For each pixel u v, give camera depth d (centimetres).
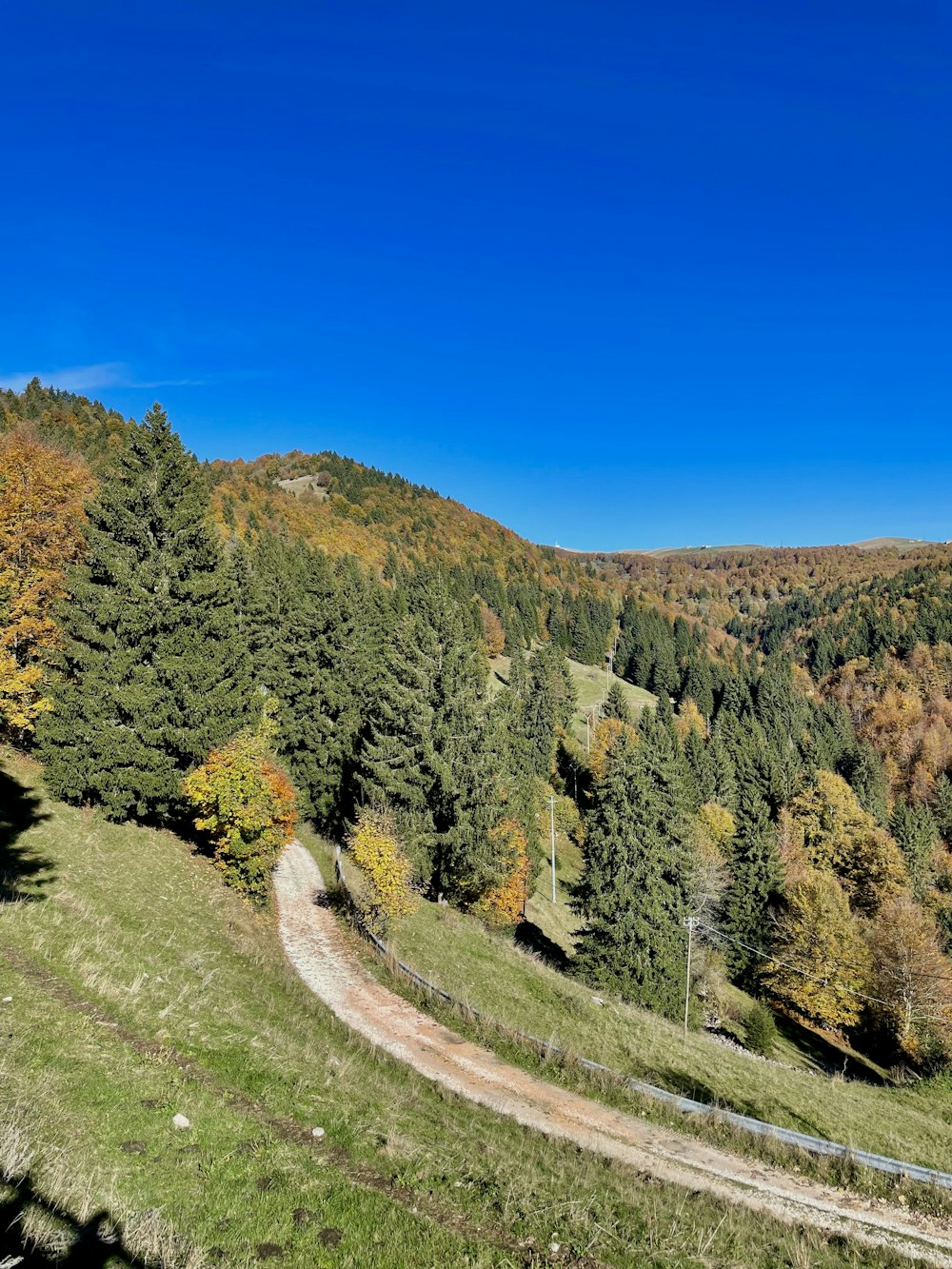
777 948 5144
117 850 2652
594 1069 2131
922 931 4909
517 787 4694
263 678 4422
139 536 2998
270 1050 1499
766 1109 2314
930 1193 1809
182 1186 939
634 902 3734
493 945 3231
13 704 2781
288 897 3228
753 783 8056
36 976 1413
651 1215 1292
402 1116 1436
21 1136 895
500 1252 998
